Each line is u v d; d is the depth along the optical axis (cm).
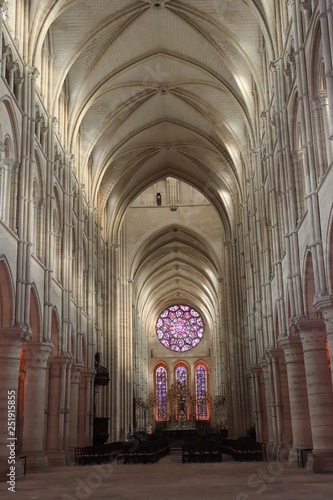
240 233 4519
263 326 3153
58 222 3080
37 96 2645
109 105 3884
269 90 2848
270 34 2639
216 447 2923
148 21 3225
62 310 2994
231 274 4944
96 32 3062
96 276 4288
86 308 3791
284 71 2430
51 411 2839
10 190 2211
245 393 4475
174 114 4284
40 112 2705
